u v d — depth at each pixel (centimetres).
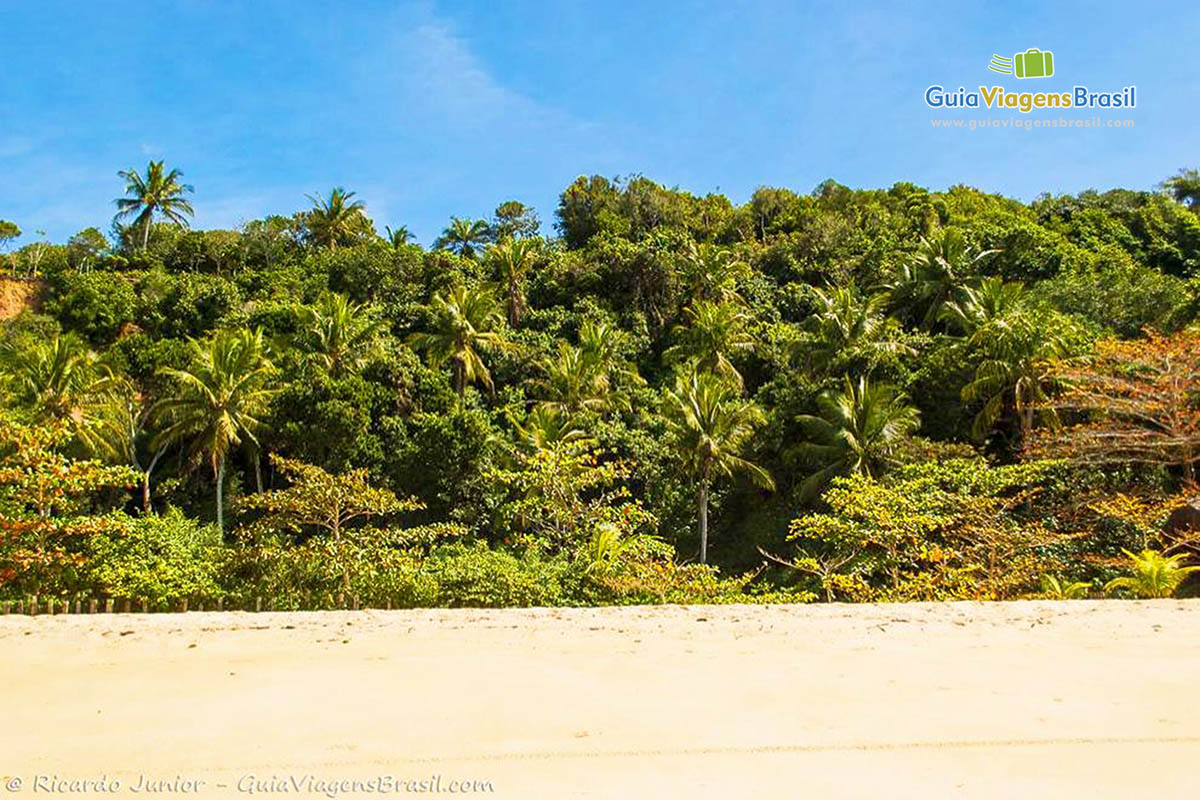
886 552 2012
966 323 3491
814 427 3108
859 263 5200
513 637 937
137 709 698
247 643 921
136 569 1753
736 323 4166
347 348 3703
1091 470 2442
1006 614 1027
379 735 629
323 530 2883
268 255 5719
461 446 3275
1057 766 567
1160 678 761
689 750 595
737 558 3111
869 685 746
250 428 3403
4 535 1616
